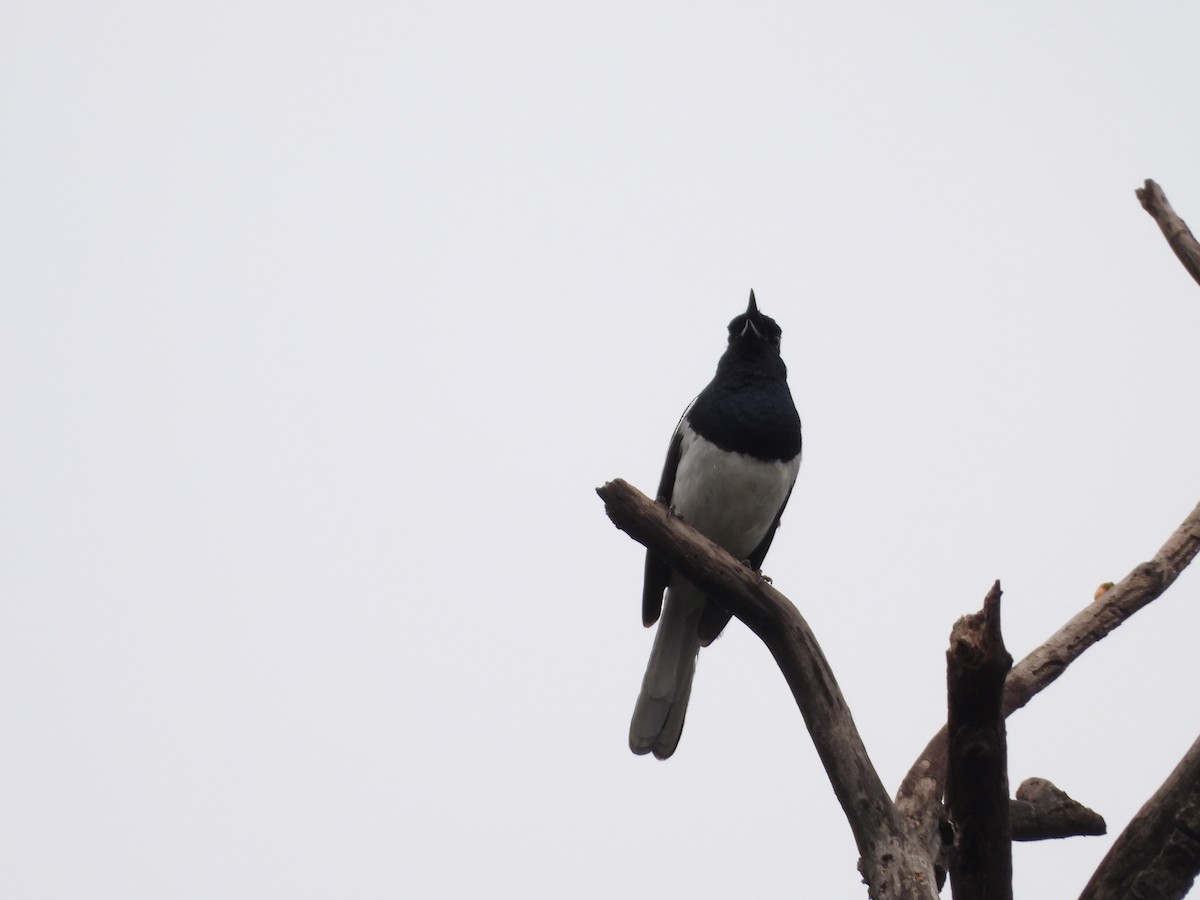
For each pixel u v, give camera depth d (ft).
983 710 25.70
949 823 28.27
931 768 32.30
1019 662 35.83
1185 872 30.60
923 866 29.40
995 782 26.27
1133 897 30.76
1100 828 35.17
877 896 29.25
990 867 27.04
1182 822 30.60
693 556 32.53
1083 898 31.27
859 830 30.19
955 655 25.34
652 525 32.73
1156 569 36.50
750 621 32.89
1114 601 36.22
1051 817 35.17
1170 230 45.01
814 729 31.53
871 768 30.81
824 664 32.04
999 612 25.07
